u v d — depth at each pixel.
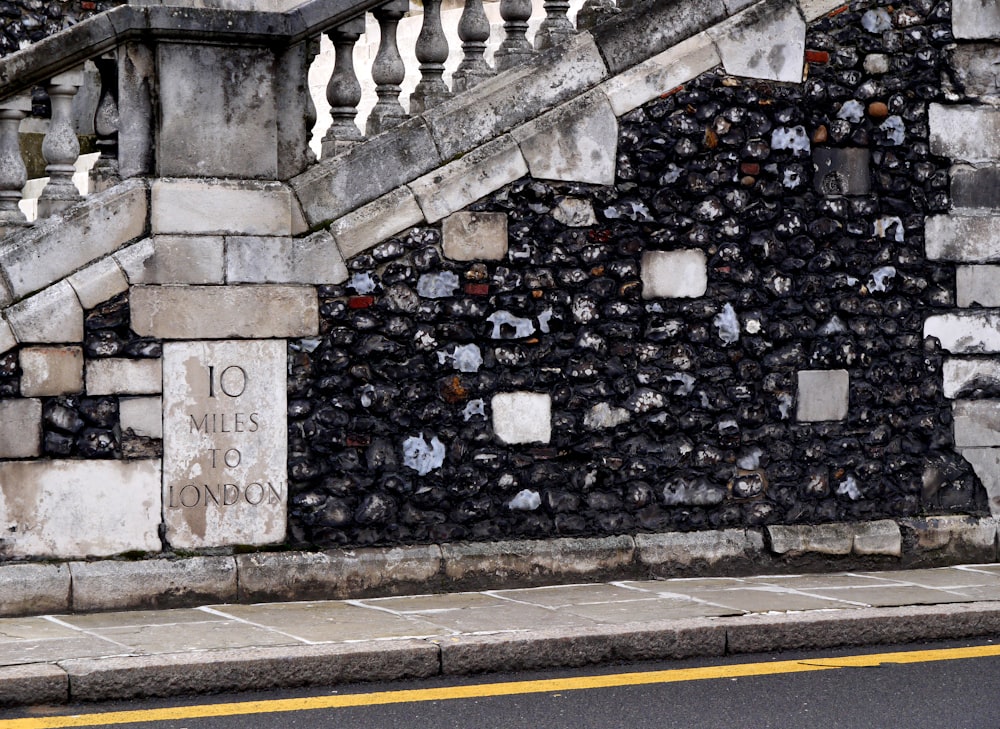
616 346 7.71
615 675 6.08
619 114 7.67
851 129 8.08
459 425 7.45
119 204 6.90
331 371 7.23
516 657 6.13
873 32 8.11
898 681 6.00
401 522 7.36
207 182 7.02
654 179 7.75
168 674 5.66
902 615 6.74
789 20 7.96
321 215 7.23
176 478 6.97
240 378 7.07
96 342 6.84
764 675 6.09
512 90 7.55
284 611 6.83
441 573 7.36
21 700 5.46
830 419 8.06
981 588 7.48
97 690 5.57
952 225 8.24
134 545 6.91
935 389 8.25
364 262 7.27
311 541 7.21
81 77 7.10
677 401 7.81
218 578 6.98
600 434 7.69
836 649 6.61
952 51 8.23
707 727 5.29
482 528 7.50
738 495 7.92
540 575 7.53
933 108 8.20
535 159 7.52
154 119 7.03
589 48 7.69
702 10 7.88
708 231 7.84
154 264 6.91
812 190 8.02
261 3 7.73
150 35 6.92
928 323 8.23
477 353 7.47
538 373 7.57
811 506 8.04
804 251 8.01
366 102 11.46
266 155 7.14
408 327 7.35
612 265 7.69
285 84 7.22
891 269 8.16
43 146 7.08
